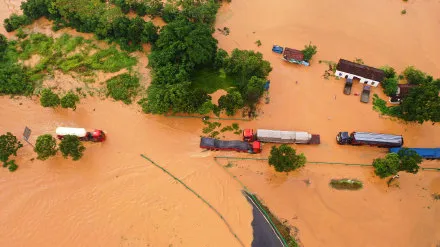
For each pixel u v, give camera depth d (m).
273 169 56.56
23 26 76.94
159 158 57.44
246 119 62.16
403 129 61.78
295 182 55.44
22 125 61.38
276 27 78.00
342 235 50.69
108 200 52.88
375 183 55.62
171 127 61.22
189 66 65.12
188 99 58.19
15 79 65.19
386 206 53.44
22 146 57.09
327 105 64.56
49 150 54.34
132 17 79.44
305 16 80.69
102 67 69.12
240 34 76.12
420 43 76.06
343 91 66.69
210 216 51.38
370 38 76.56
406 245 50.19
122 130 60.75
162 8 78.25
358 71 66.75
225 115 62.53
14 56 70.88
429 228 51.69
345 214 52.53
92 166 56.47
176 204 52.44
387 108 64.19
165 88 61.19
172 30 67.38
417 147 59.75
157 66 65.12
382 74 65.94
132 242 49.09
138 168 56.22
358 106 64.50
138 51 72.06
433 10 83.44
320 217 52.19
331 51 73.56
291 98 65.25
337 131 61.19
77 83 67.00
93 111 63.25
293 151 52.75
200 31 66.50
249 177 55.72
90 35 75.00
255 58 62.78
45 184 54.72
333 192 54.59
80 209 52.12
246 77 63.12
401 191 54.94
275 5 83.06
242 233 50.03
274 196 53.94
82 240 49.41
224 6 82.25
